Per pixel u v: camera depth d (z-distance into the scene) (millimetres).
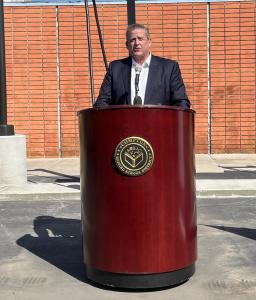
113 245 3711
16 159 8539
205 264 4465
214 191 8102
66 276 4215
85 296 3727
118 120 3607
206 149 13820
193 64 13727
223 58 13680
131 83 3996
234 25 13609
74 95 13875
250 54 13633
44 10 13727
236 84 13695
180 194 3742
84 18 13680
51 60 13828
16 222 6375
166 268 3715
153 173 3637
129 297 3680
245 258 4652
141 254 3674
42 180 9781
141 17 13664
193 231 3902
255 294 3725
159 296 3688
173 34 13680
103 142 3670
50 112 13891
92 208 3785
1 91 8617
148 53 4000
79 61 13805
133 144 3594
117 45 13727
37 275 4258
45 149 13945
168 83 3979
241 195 8117
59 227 6074
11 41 13789
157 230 3674
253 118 13734
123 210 3662
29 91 13875
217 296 3682
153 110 3592
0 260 4715
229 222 6195
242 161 12352
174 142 3686
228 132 13773
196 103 13781
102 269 3787
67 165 12305
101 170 3699
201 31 13641
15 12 13727
